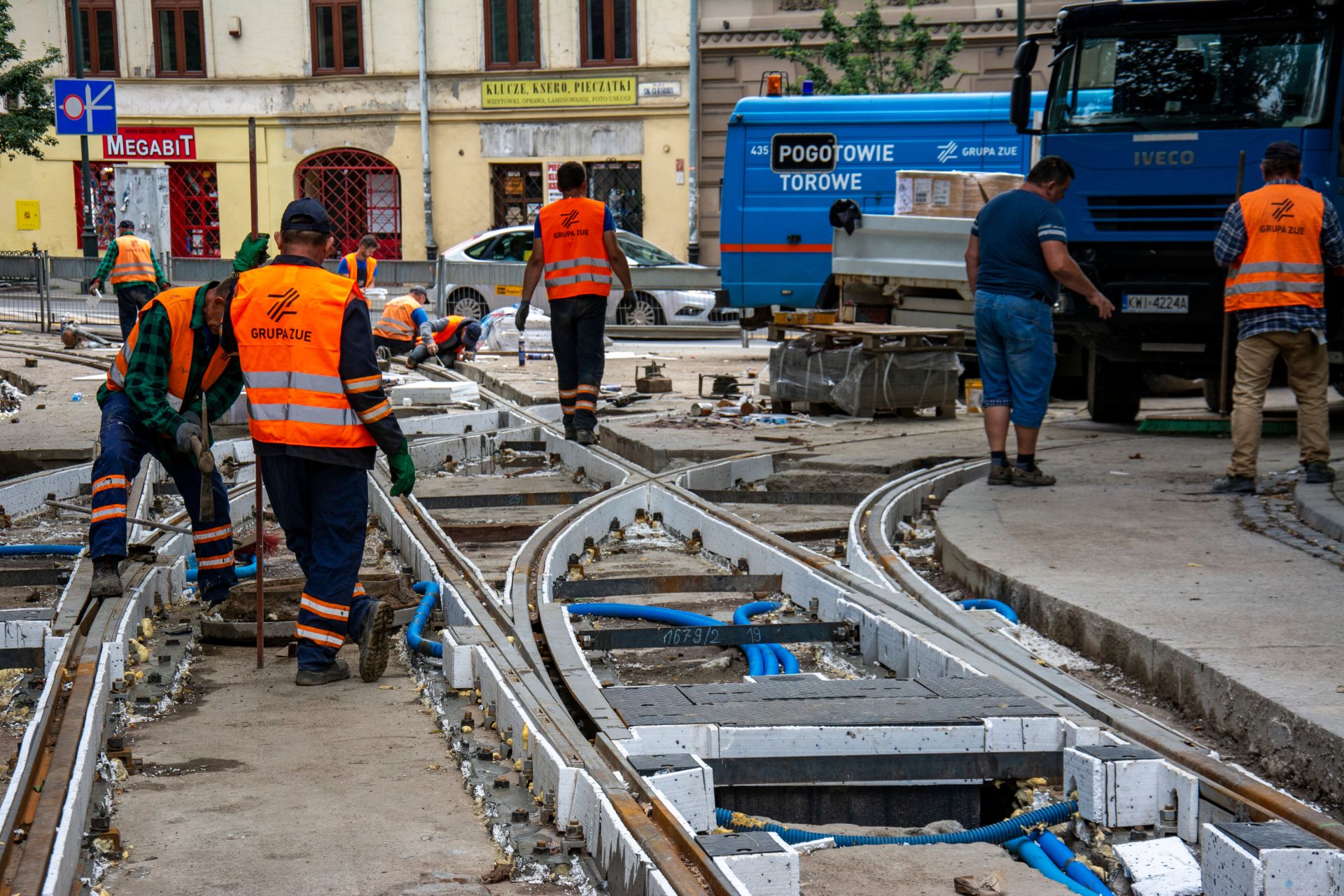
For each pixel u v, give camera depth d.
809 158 18.94
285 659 5.47
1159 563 6.25
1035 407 8.45
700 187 34.38
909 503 8.37
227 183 37.31
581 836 3.50
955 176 14.54
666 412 13.25
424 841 3.57
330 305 5.07
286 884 3.28
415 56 35.69
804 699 4.36
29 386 15.65
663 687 4.55
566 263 10.61
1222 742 4.38
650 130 34.50
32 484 8.68
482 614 5.37
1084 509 7.67
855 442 10.75
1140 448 10.23
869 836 3.73
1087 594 5.61
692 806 3.66
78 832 3.41
